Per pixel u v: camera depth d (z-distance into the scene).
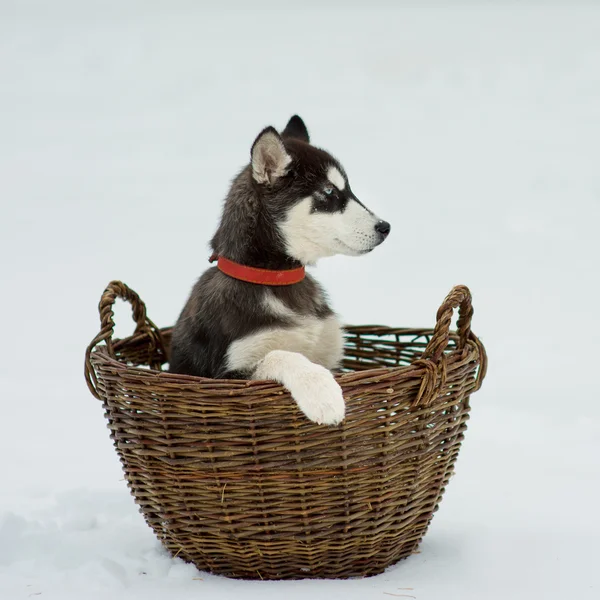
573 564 3.61
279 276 3.98
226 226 4.12
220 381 3.17
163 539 3.72
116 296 4.24
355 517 3.34
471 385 3.75
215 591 3.32
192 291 4.29
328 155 4.37
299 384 3.15
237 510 3.32
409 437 3.38
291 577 3.49
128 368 3.35
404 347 4.77
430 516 3.74
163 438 3.36
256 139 3.98
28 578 3.52
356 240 4.22
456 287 3.52
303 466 3.20
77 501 4.55
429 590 3.31
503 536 3.98
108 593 3.33
